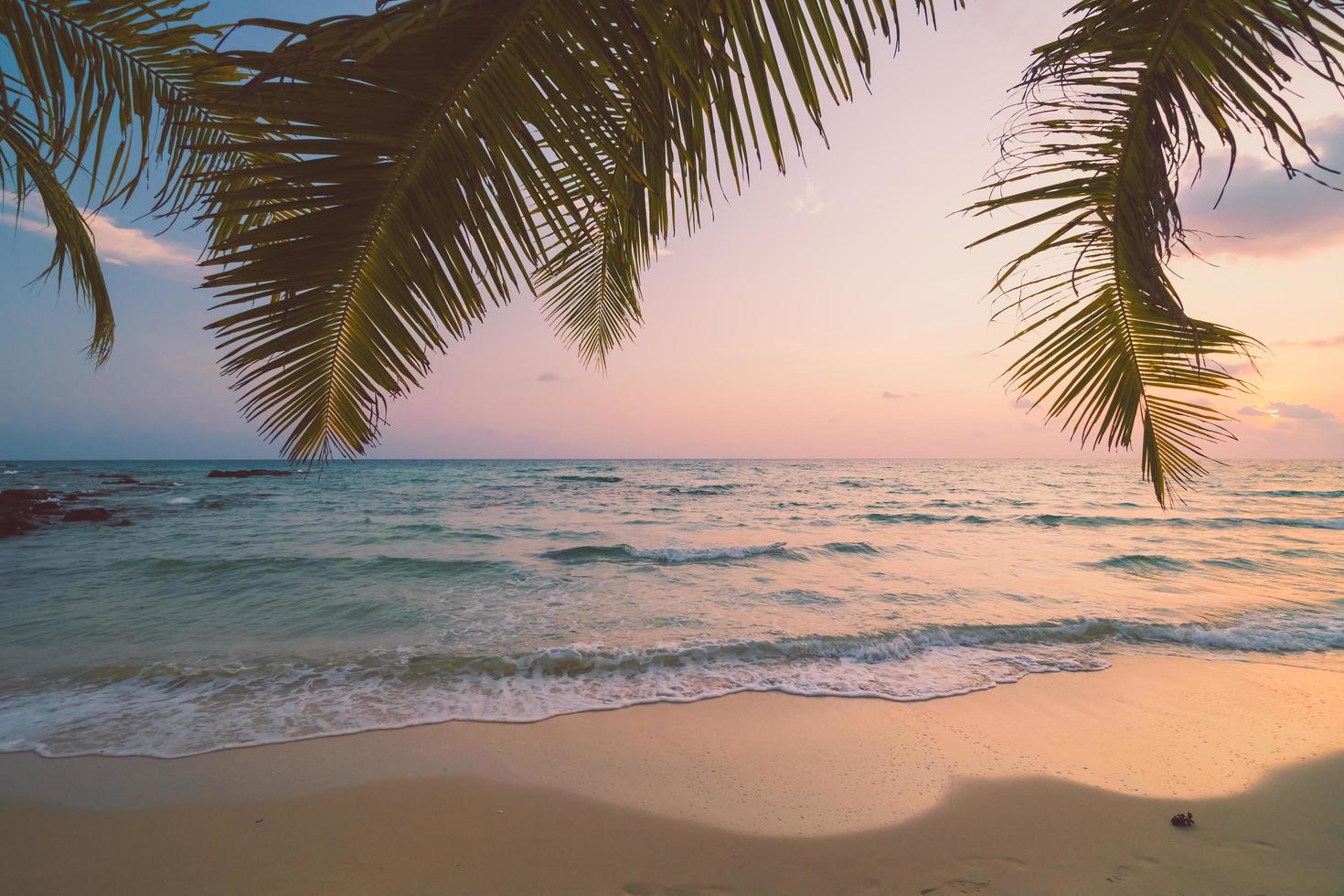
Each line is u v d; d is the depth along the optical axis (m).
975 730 4.88
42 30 1.72
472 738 4.71
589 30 1.07
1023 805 3.79
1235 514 24.55
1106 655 6.77
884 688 5.77
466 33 1.04
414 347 1.33
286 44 1.00
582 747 4.58
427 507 25.91
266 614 8.55
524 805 3.79
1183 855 3.29
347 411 1.39
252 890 3.04
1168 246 1.46
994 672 6.20
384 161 1.15
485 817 3.66
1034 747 4.57
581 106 1.14
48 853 3.31
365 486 39.22
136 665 6.36
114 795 3.86
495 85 1.10
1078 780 4.10
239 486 38.31
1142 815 3.69
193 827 3.55
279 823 3.59
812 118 1.19
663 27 1.07
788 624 7.89
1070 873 3.15
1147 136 1.45
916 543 15.98
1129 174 1.55
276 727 4.88
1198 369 2.06
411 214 1.22
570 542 16.11
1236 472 71.25
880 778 4.13
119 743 4.57
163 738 4.67
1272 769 4.23
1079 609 8.77
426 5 0.98
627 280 1.89
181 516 21.84
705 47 1.16
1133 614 8.45
